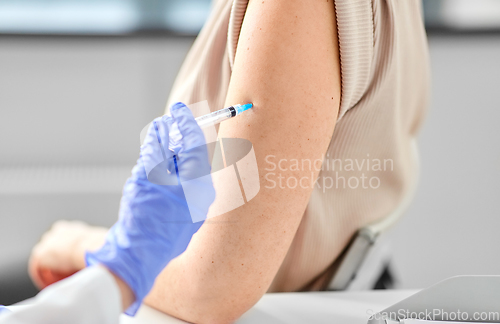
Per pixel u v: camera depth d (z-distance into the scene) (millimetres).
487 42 4656
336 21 909
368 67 936
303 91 890
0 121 3955
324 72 901
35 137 3889
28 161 3699
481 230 2945
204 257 929
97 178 3564
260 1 909
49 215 3145
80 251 1095
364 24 916
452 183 3287
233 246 915
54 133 3938
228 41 969
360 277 1123
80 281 833
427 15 4781
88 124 4020
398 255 2771
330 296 1035
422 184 3291
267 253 920
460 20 4773
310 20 893
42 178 3523
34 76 4312
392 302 1019
